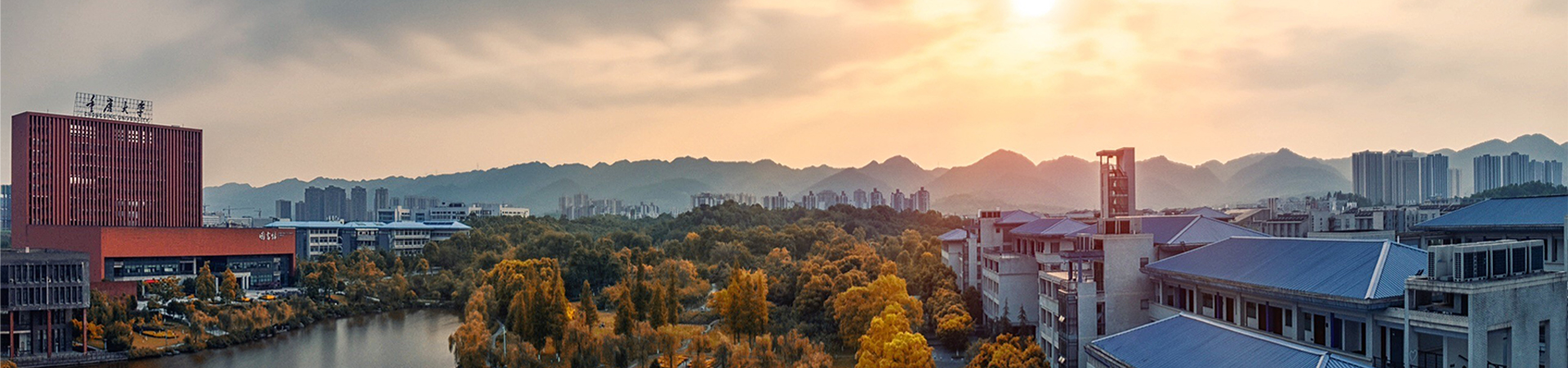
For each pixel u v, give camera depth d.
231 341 176.88
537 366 130.50
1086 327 99.12
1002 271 138.50
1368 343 67.50
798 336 129.50
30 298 159.00
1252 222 188.62
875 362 112.31
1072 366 99.19
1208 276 85.69
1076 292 99.94
